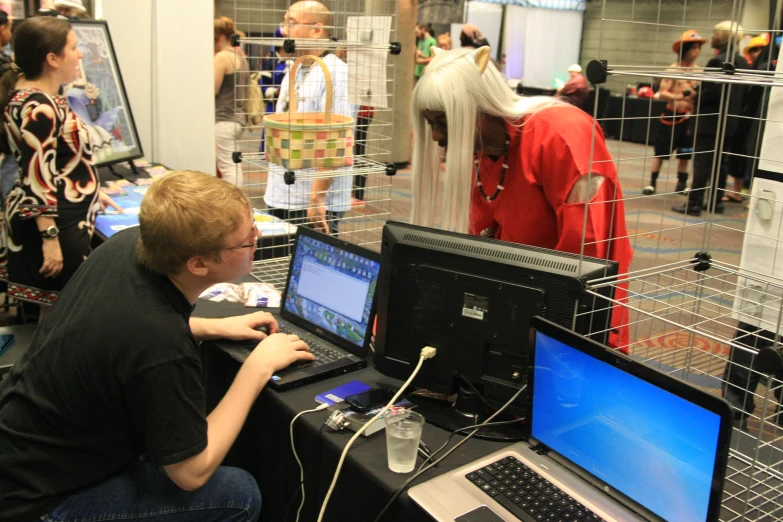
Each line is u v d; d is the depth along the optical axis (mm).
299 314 1866
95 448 1347
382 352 1569
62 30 2516
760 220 1798
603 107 6125
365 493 1264
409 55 6707
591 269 1322
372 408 1453
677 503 1049
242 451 1711
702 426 986
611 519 1110
